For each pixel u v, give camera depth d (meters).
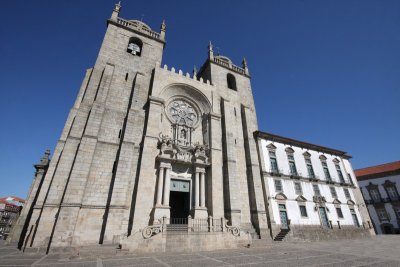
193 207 23.52
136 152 22.59
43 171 27.11
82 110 22.42
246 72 41.75
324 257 13.80
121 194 19.56
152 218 20.39
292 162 34.25
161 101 25.75
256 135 33.19
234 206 25.06
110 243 17.61
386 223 46.50
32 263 12.14
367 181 51.50
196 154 25.69
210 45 40.41
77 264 11.89
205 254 15.45
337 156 40.50
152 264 11.84
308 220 30.19
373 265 10.94
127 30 31.45
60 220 16.72
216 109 30.77
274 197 29.17
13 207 74.06
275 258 13.62
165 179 22.88
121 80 26.58
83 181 18.72
